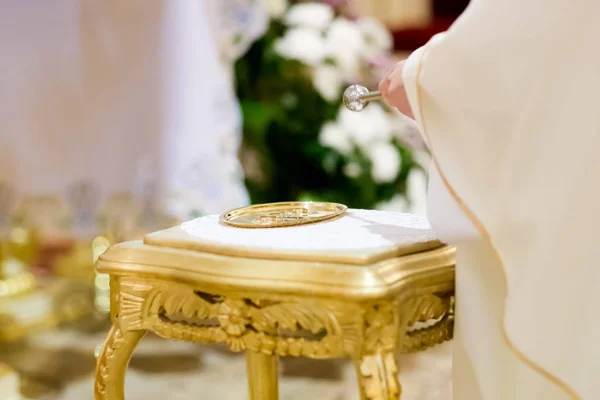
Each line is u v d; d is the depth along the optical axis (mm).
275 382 3068
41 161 3434
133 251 2867
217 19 3557
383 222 2934
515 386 2789
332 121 4199
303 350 2770
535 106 2732
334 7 4320
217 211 3490
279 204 3041
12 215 3439
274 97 4293
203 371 3781
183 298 2832
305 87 4234
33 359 3926
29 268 4590
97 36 3420
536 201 2736
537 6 2725
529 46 2730
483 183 2760
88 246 4633
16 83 3414
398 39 5781
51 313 4426
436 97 2754
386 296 2717
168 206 3443
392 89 2854
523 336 2740
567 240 2732
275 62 4199
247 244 2809
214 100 3510
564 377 2740
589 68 2717
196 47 3459
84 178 3445
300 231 2881
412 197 4320
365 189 4156
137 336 2889
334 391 3629
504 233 2746
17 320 4242
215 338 2824
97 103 3432
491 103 2748
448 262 2824
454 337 2822
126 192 3451
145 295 2859
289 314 2762
